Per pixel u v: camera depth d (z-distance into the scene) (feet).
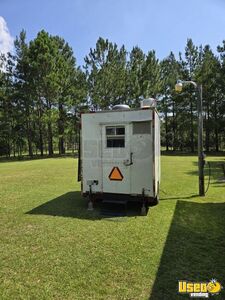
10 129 92.63
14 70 86.63
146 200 17.83
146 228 14.75
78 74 96.37
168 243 12.54
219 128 91.86
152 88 97.14
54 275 9.70
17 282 9.27
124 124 18.20
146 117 17.61
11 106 88.48
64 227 15.12
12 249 12.11
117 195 18.58
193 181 30.53
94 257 11.16
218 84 86.58
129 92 96.89
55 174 39.27
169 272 9.84
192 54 95.20
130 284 9.04
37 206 20.10
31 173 41.09
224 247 12.00
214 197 22.22
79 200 22.02
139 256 11.19
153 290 8.68
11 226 15.42
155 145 18.02
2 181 32.94
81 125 19.43
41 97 87.30
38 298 8.32
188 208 18.81
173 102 104.22
